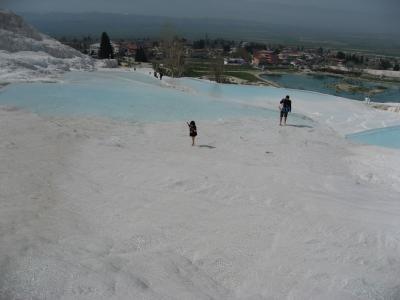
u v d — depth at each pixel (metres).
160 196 13.42
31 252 9.24
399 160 19.83
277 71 144.88
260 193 14.38
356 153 21.25
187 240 10.73
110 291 8.24
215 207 12.95
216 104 31.67
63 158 16.22
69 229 10.66
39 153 16.47
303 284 9.24
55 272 8.60
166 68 72.81
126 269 9.12
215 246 10.55
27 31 48.97
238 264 9.84
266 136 23.00
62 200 12.43
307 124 27.17
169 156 17.98
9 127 19.80
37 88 31.16
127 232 10.84
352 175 17.66
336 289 9.13
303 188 15.31
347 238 11.51
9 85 31.16
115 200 12.82
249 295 8.75
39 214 11.30
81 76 41.19
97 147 18.25
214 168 16.73
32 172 14.34
